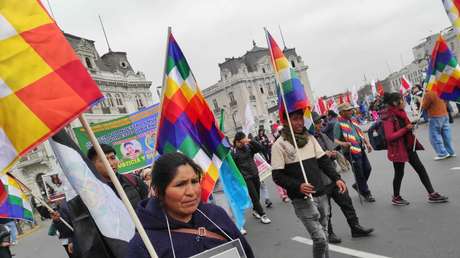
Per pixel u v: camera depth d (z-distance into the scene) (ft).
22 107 6.94
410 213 18.47
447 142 28.30
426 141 39.06
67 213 11.66
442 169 25.35
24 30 7.20
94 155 11.41
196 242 6.30
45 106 6.96
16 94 6.97
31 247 42.29
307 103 14.20
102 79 127.44
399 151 19.25
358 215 20.27
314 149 12.87
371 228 17.16
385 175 28.45
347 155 22.86
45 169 107.65
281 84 13.58
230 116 236.02
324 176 13.73
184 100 12.56
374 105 84.84
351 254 15.39
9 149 6.89
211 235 6.52
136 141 27.07
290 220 23.32
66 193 11.94
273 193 35.42
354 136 22.53
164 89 12.45
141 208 6.47
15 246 46.14
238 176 15.93
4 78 6.96
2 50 7.04
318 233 12.02
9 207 15.52
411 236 15.62
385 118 19.52
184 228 6.36
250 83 234.17
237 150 24.41
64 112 6.95
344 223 19.77
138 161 26.99
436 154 30.94
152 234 6.21
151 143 26.91
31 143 6.85
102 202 9.17
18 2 7.33
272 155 12.59
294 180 12.08
